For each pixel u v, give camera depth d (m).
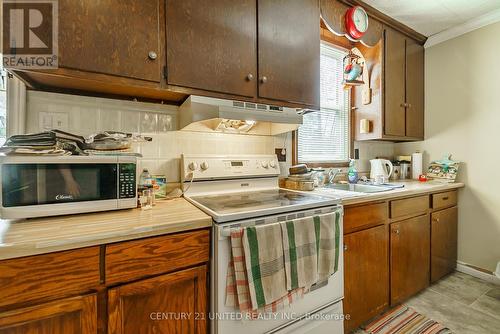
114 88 1.15
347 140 2.33
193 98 1.17
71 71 0.92
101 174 0.95
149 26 1.06
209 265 0.95
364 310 1.46
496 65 1.99
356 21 1.79
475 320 1.57
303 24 1.53
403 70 2.26
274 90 1.41
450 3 1.86
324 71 2.21
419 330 1.49
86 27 0.94
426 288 1.96
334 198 1.30
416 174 2.45
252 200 1.27
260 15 1.36
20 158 0.81
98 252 0.74
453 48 2.25
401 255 1.68
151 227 0.82
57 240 0.68
